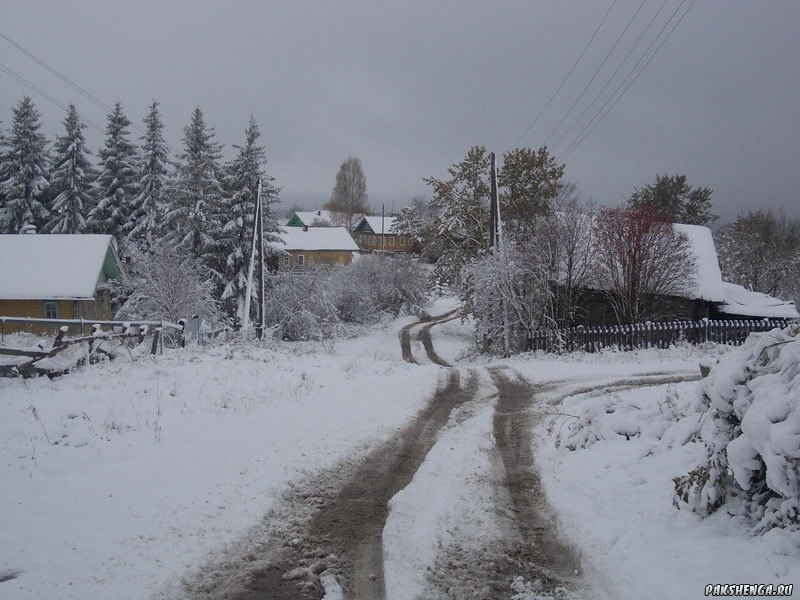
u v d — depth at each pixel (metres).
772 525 5.07
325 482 7.78
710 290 26.67
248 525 6.18
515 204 35.91
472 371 17.48
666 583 4.67
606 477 7.38
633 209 25.81
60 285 31.36
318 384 13.68
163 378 13.05
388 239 94.19
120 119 44.22
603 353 21.59
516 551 5.91
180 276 30.89
